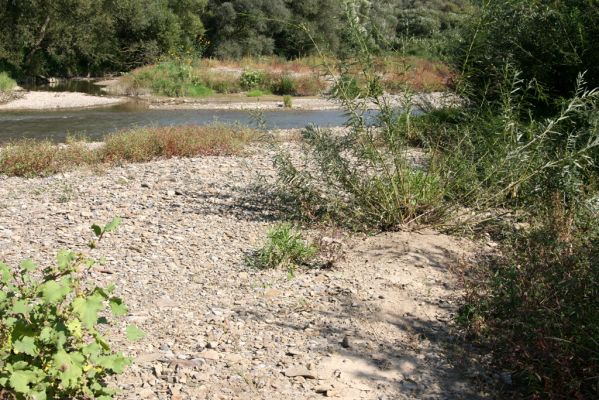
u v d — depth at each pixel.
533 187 6.20
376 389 3.63
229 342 4.13
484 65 8.56
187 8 42.31
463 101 8.09
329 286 5.04
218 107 24.83
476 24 7.63
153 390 3.56
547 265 4.44
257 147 12.08
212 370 3.77
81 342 3.14
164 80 29.61
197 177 9.22
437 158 6.79
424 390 3.64
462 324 4.34
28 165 9.88
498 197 6.21
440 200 6.30
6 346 2.91
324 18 29.75
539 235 5.18
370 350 4.06
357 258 5.59
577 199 5.76
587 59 8.82
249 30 43.34
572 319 3.76
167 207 7.51
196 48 42.28
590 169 6.80
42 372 2.88
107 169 10.07
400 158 6.27
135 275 5.33
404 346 4.12
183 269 5.48
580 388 3.49
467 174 6.26
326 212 6.53
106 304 4.69
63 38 35.94
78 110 22.98
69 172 9.98
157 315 4.55
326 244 5.72
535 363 3.69
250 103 26.55
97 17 37.16
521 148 6.06
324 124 19.61
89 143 13.83
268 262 5.51
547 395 3.53
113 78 37.59
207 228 6.64
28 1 34.25
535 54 9.09
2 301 2.99
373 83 6.33
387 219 6.23
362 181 6.42
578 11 8.65
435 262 5.47
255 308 4.66
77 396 3.12
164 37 39.12
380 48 6.63
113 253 5.86
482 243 5.89
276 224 6.70
